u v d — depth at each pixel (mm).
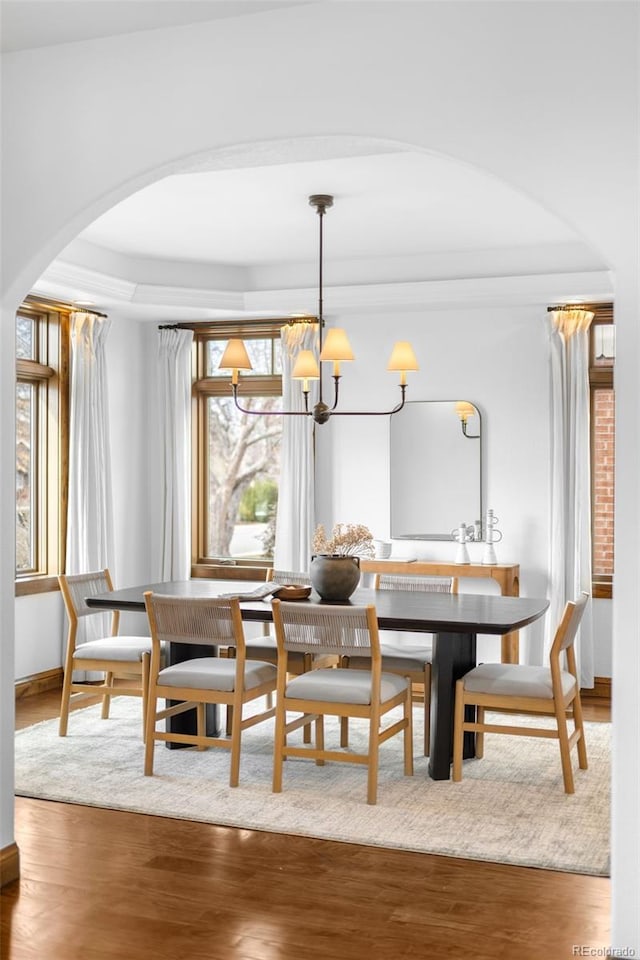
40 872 3475
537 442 6609
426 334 6852
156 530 7371
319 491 7105
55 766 4719
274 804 4191
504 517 6680
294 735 5363
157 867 3518
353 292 6562
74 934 2996
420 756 4996
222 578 7293
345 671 4531
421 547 6863
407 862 3582
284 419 7008
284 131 3184
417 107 3055
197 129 3277
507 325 6672
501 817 4043
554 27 2928
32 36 3361
